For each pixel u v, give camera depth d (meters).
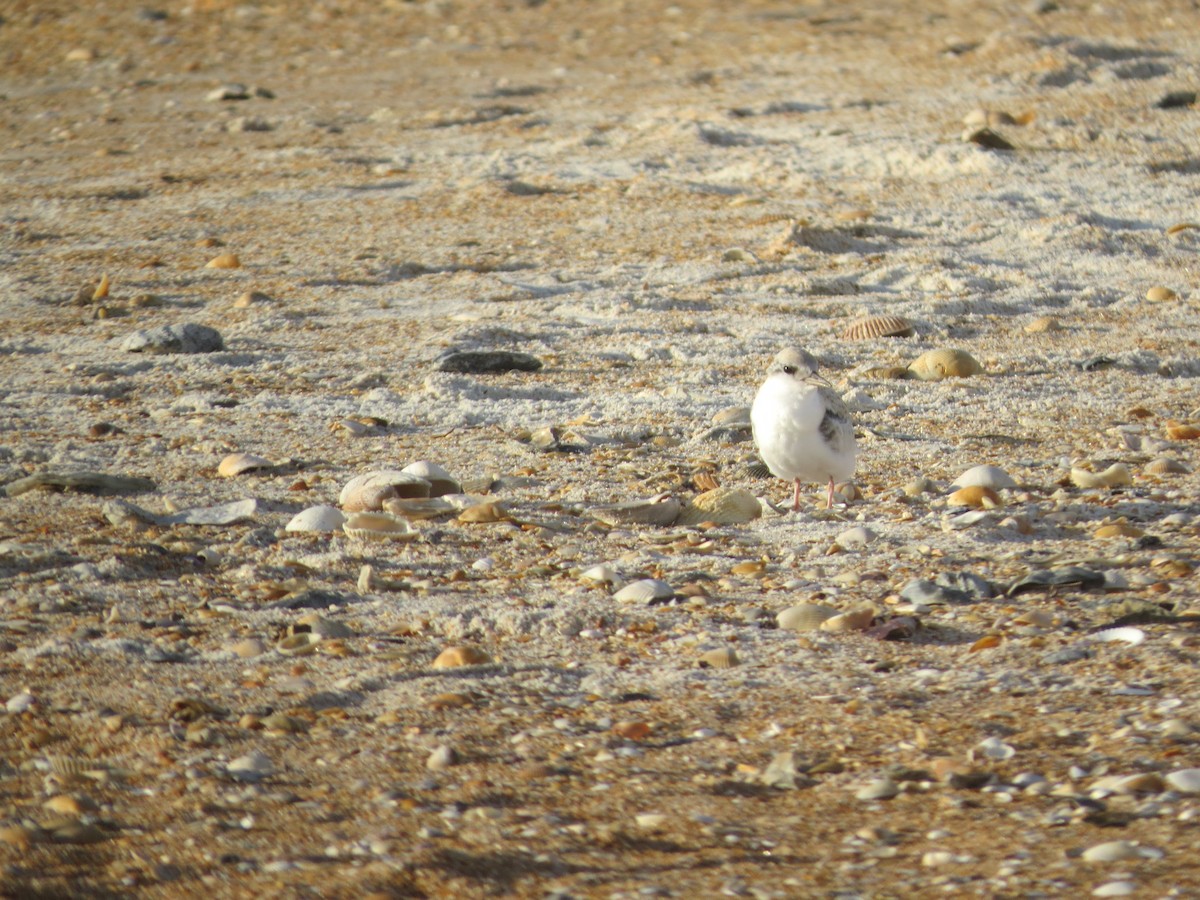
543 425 13.55
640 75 36.16
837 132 29.09
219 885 5.42
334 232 23.08
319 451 12.45
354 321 18.27
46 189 26.38
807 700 7.03
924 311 18.80
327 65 38.91
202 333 16.84
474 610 8.33
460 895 5.31
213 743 6.66
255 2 45.84
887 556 9.39
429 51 40.19
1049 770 6.14
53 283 20.11
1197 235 22.45
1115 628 7.76
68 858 5.62
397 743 6.67
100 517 10.23
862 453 12.53
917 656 7.55
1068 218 22.92
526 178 26.27
